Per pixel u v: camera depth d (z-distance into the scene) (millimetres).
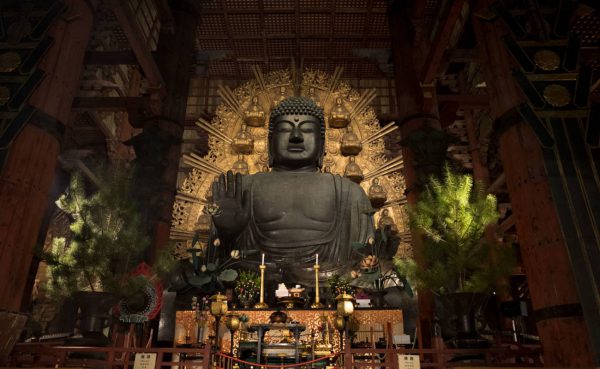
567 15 6652
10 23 7219
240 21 16656
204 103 18953
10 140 6402
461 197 6621
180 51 13086
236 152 12438
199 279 7504
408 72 12641
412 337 8312
